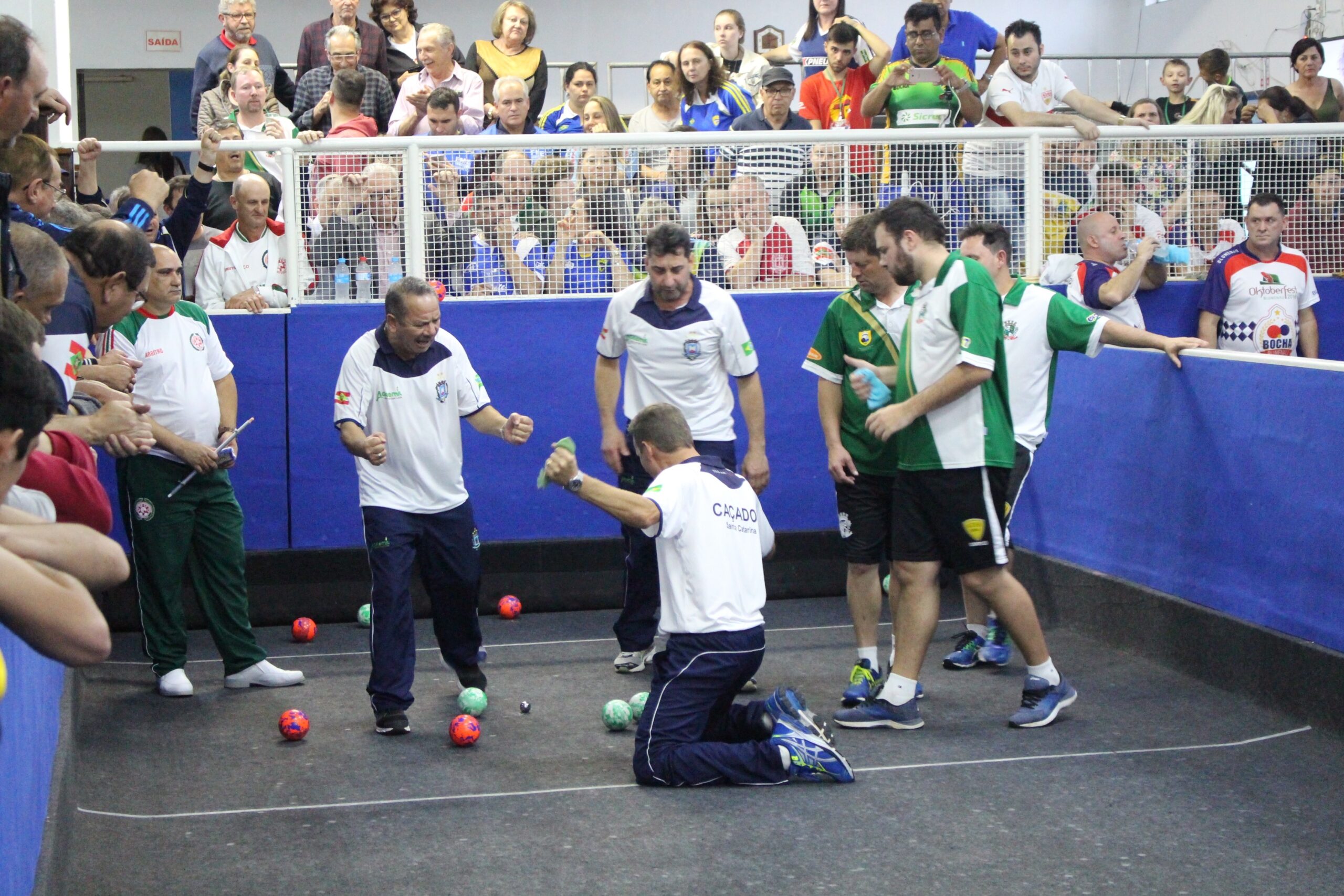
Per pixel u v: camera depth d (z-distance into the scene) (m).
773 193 6.82
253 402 6.65
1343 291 7.14
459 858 3.66
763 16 13.19
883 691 4.83
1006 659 5.70
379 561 4.86
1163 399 5.65
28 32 3.38
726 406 5.60
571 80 8.34
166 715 5.18
